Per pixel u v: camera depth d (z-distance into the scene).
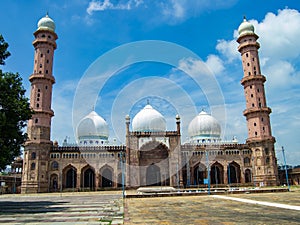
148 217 12.40
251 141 49.34
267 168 47.91
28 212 15.77
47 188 45.25
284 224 9.59
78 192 42.06
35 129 45.41
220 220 10.88
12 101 18.77
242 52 53.09
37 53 48.44
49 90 47.75
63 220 12.16
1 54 19.66
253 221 10.39
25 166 44.44
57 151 47.28
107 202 21.75
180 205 17.47
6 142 19.55
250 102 50.66
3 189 48.28
